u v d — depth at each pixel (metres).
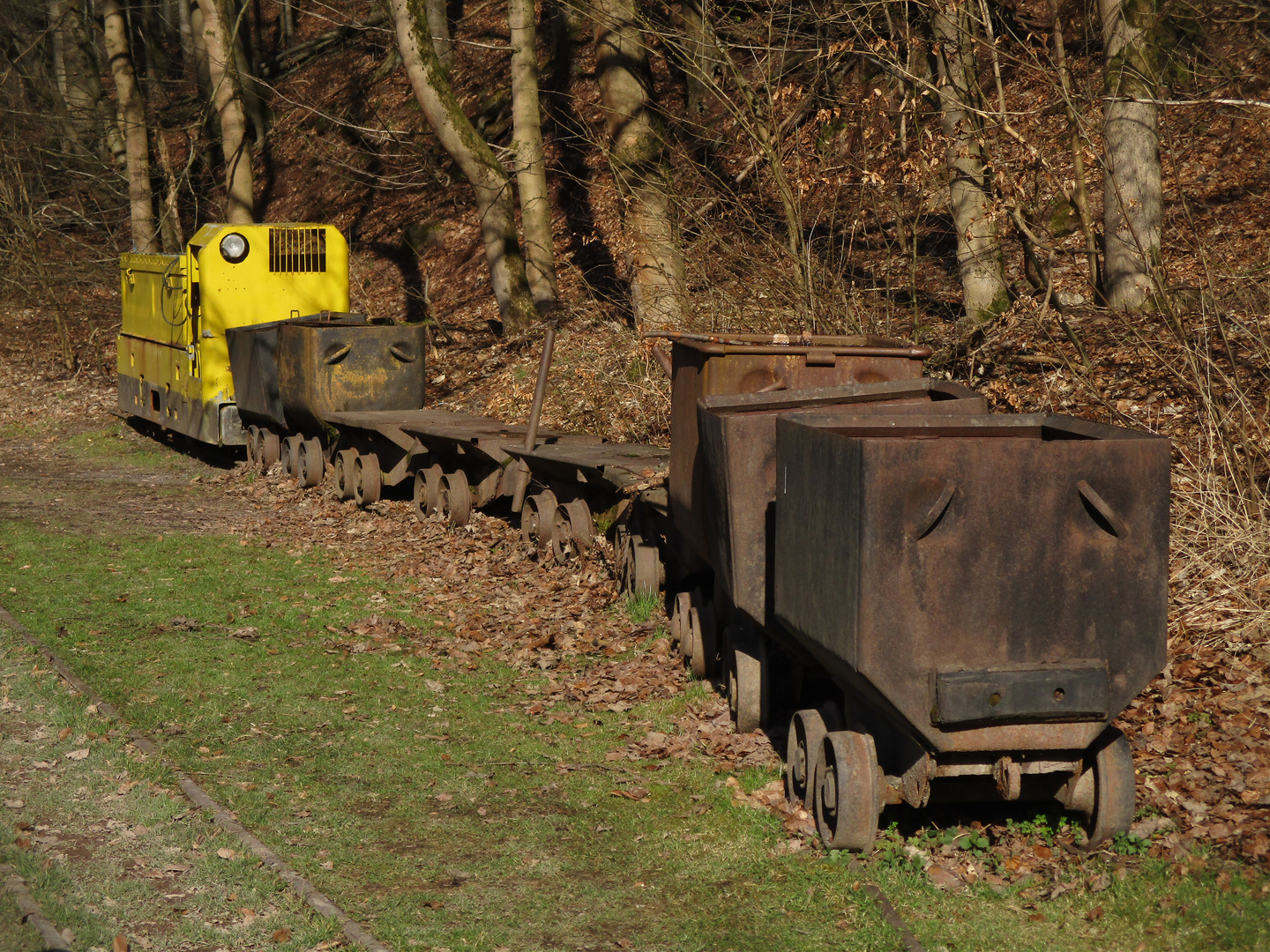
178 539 12.87
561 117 27.38
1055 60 12.55
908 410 6.81
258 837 5.93
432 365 20.30
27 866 5.46
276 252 16.92
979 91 11.65
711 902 5.29
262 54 43.66
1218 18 16.53
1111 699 5.01
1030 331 13.16
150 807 6.19
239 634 9.48
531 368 17.80
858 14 12.98
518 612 9.93
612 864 5.68
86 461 18.59
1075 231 15.83
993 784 5.68
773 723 7.25
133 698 7.99
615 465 10.10
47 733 7.26
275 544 12.75
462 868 5.63
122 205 32.06
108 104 36.84
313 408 14.41
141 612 10.09
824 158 12.92
